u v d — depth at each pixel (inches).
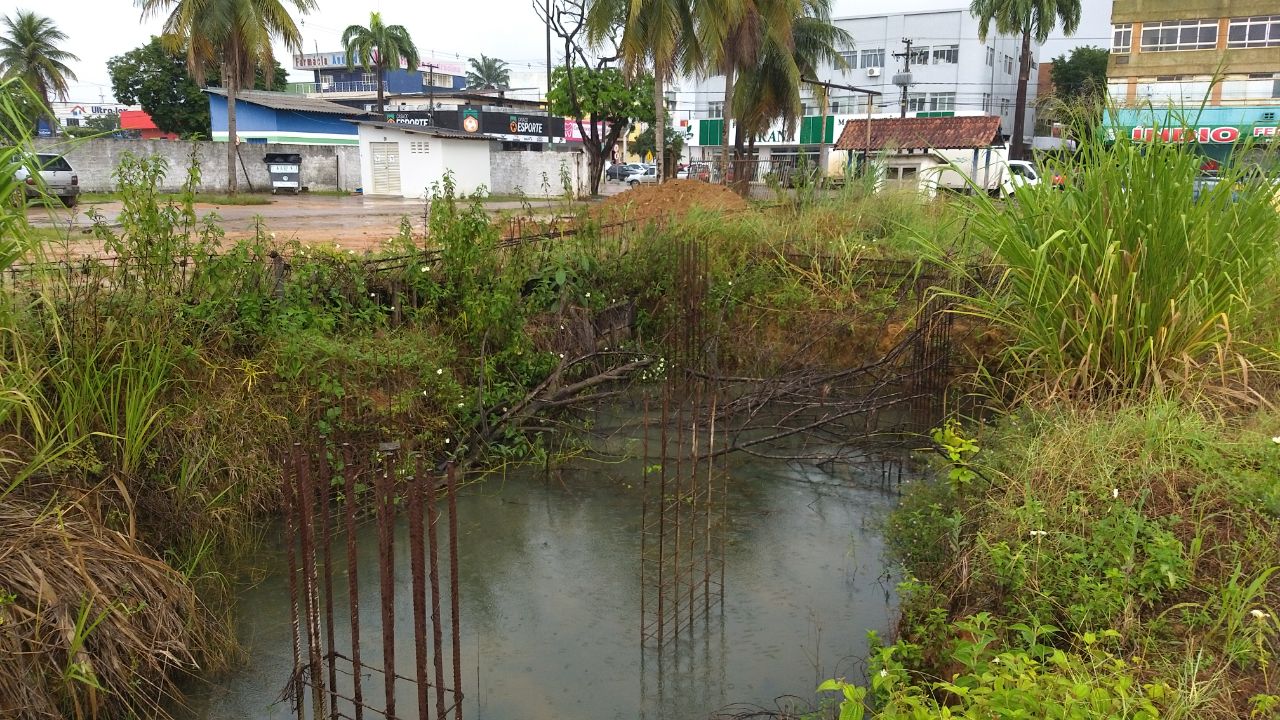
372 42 1829.5
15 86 183.5
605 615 210.5
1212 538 162.9
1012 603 160.6
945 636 166.2
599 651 195.5
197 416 237.0
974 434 272.7
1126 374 230.1
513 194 1312.7
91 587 164.2
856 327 387.5
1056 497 181.6
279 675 187.0
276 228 685.3
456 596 157.9
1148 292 228.5
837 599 217.3
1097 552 162.7
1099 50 1959.9
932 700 139.3
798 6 1039.0
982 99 2151.8
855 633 201.8
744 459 309.1
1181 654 137.3
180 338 242.1
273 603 214.8
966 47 2119.8
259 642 198.8
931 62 2160.4
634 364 338.6
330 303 304.5
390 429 270.7
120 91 1861.5
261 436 249.3
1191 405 204.7
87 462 203.2
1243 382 222.1
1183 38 1349.7
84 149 1154.7
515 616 209.9
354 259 321.7
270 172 1294.3
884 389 363.3
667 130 2027.6
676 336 359.6
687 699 178.2
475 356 329.4
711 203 587.8
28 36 1734.7
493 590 221.9
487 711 173.9
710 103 2383.1
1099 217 234.2
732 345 397.4
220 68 1132.5
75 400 207.8
